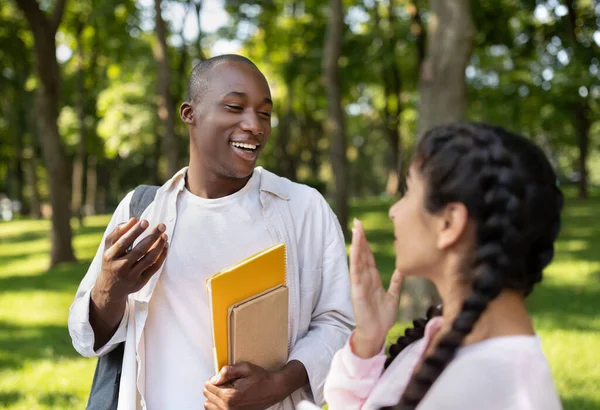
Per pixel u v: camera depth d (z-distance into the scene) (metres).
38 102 13.12
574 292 8.32
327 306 2.23
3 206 46.59
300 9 19.08
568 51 18.81
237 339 1.89
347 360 1.46
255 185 2.20
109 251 1.84
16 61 16.55
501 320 1.23
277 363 2.02
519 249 1.20
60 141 13.38
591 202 22.08
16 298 10.16
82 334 2.01
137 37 19.45
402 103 23.06
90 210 31.95
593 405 4.59
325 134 30.44
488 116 20.81
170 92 13.25
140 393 2.04
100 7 16.36
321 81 18.86
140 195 2.23
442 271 1.29
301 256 2.21
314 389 2.05
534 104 19.34
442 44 6.06
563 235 13.82
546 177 1.24
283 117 24.75
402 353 1.43
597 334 6.25
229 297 1.88
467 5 6.04
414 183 1.30
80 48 19.88
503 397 1.16
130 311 2.10
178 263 2.11
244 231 2.13
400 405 1.24
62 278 11.68
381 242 13.93
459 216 1.21
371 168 50.31
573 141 27.67
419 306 6.19
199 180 2.16
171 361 2.09
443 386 1.19
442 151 1.25
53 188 13.47
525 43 18.97
